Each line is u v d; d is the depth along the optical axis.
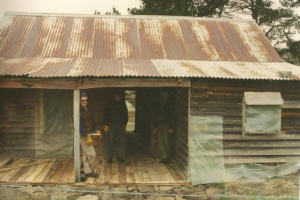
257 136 7.21
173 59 8.50
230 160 7.14
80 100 7.02
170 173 7.60
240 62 8.53
